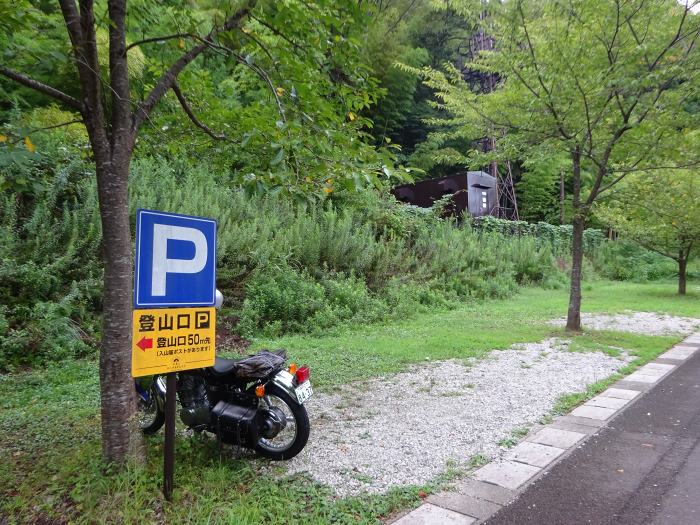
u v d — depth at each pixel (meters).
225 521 3.10
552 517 3.27
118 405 3.55
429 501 3.49
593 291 18.42
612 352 8.10
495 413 5.30
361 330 10.02
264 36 5.23
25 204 8.98
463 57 32.47
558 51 8.69
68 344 7.19
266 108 4.90
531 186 32.44
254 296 9.88
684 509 3.37
